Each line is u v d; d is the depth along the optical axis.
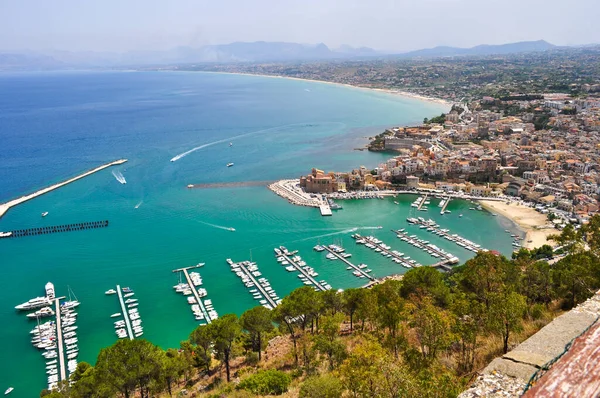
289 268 185.62
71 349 137.88
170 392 94.56
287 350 103.00
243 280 175.88
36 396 120.31
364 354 53.97
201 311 155.88
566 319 24.05
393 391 45.25
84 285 177.12
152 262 195.12
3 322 154.12
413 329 79.19
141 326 149.75
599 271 84.38
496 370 21.31
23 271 189.50
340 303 112.44
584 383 14.16
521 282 101.25
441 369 53.31
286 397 69.19
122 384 79.69
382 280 174.00
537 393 14.44
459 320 69.06
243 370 96.50
